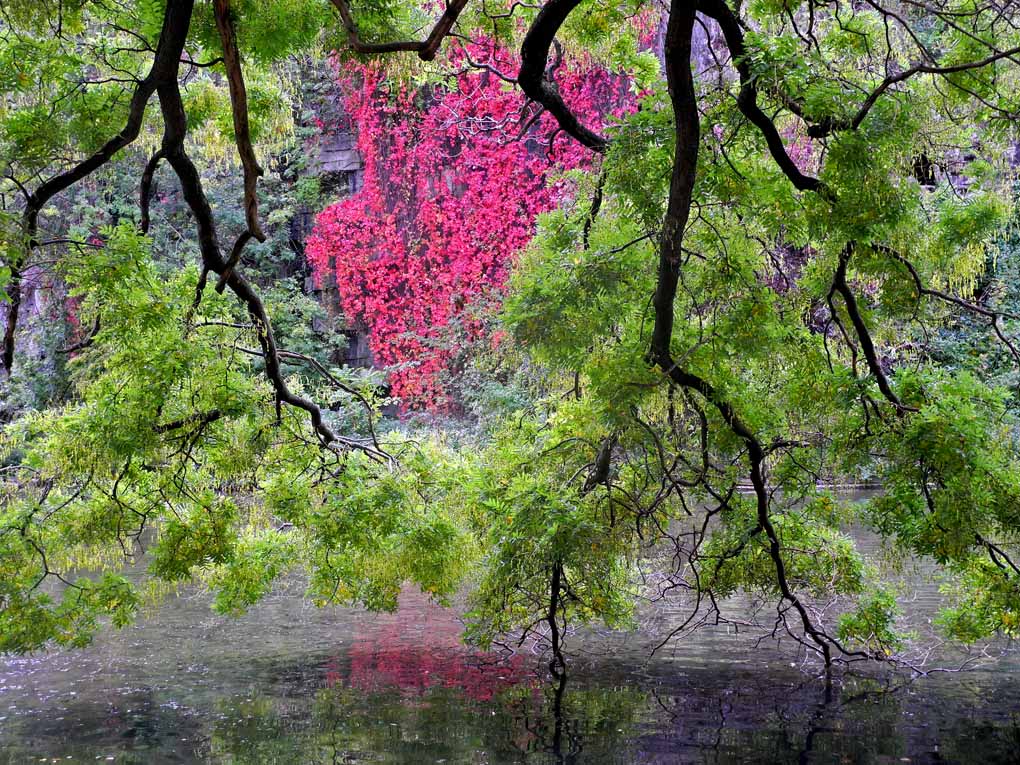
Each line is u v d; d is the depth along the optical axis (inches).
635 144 210.4
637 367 214.1
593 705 223.1
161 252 776.3
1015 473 230.7
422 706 222.7
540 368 276.8
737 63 199.0
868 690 235.5
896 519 241.1
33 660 265.3
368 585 275.1
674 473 257.3
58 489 254.8
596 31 282.2
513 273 246.7
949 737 198.7
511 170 705.0
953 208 235.1
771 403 246.4
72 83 245.1
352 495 262.2
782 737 199.2
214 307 254.4
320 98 791.1
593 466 259.6
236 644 284.5
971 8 231.1
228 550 258.5
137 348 237.6
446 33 190.4
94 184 743.1
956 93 230.4
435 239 743.7
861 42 245.0
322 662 262.8
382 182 770.2
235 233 820.0
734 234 237.6
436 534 263.6
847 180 204.7
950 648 273.9
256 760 186.2
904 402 236.5
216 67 271.4
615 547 240.2
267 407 260.4
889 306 230.7
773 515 268.4
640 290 236.4
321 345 786.2
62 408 253.8
